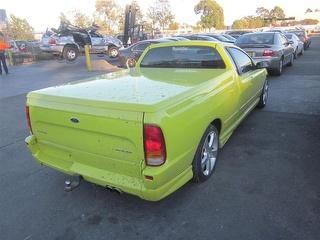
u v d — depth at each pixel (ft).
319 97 24.93
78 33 66.90
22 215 10.64
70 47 65.41
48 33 69.97
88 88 11.10
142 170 8.98
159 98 9.30
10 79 43.04
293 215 10.07
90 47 68.44
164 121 8.70
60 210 10.85
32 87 35.73
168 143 8.91
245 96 16.22
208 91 11.46
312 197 11.00
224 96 12.82
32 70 53.78
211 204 10.83
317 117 19.83
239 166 13.42
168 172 9.12
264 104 22.21
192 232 9.56
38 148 11.60
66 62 65.87
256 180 12.25
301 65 44.45
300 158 14.03
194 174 11.44
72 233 9.71
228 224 9.80
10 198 11.67
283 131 17.47
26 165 14.43
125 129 8.80
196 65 15.39
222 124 13.03
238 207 10.61
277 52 33.91
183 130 9.60
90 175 10.02
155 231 9.68
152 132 8.52
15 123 20.99
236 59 15.88
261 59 33.99
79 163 10.48
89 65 50.78
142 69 15.65
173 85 11.23
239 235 9.32
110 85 11.50
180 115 9.42
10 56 63.41
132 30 71.46
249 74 17.15
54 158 11.19
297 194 11.22
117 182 9.48
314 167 13.16
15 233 9.78
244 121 19.31
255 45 34.65
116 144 9.18
